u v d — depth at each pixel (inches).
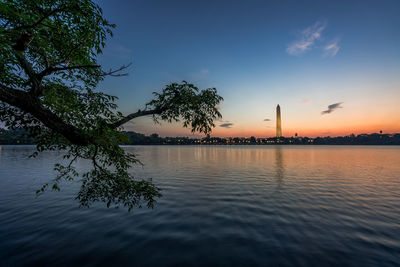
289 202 523.5
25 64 131.1
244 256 274.8
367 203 512.7
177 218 411.2
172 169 1229.7
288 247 297.6
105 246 299.0
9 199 531.5
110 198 185.9
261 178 901.8
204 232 347.6
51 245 299.7
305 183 785.6
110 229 356.8
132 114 178.9
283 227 367.2
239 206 489.7
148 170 1178.0
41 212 436.8
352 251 284.2
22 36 121.4
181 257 272.1
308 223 384.8
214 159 2100.1
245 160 1969.7
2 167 1213.7
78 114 152.3
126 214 429.7
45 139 151.8
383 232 343.6
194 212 446.9
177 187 706.2
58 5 133.6
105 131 153.9
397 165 1486.2
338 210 458.6
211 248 295.6
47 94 137.7
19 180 797.2
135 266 251.6
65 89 159.9
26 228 356.8
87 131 155.3
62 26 146.9
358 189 678.5
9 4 123.3
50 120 133.4
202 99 188.4
